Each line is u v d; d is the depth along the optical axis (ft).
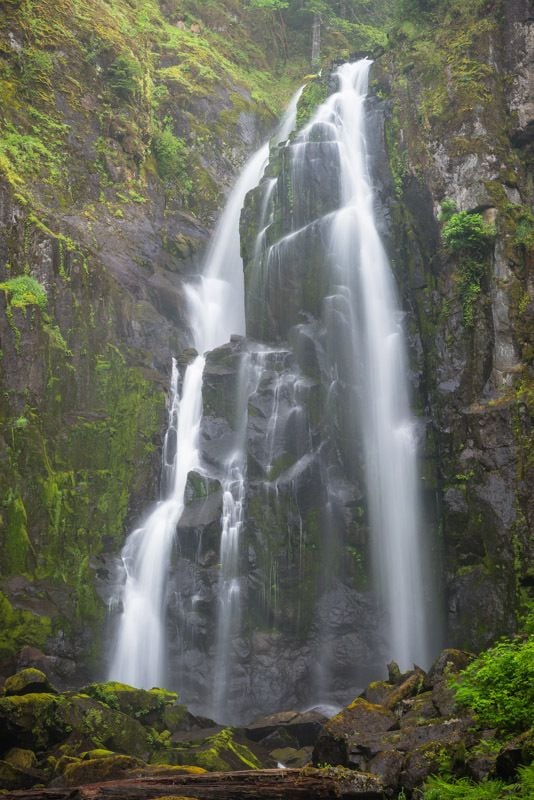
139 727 54.65
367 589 76.74
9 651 69.36
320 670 73.97
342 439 80.59
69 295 86.69
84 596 75.15
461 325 81.97
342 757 46.65
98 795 41.60
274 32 147.23
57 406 82.12
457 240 82.89
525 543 72.59
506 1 92.68
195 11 140.97
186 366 90.38
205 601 74.84
